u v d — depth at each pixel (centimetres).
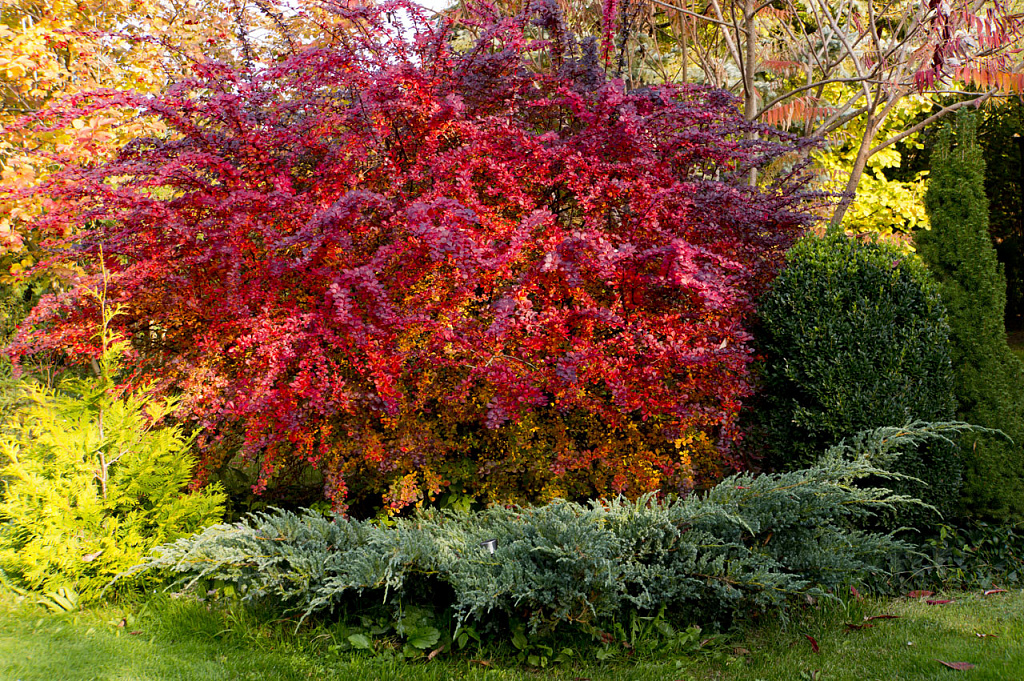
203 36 741
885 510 438
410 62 444
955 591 417
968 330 472
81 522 375
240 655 320
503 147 456
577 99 452
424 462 404
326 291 403
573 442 420
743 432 467
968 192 482
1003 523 456
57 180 434
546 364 408
